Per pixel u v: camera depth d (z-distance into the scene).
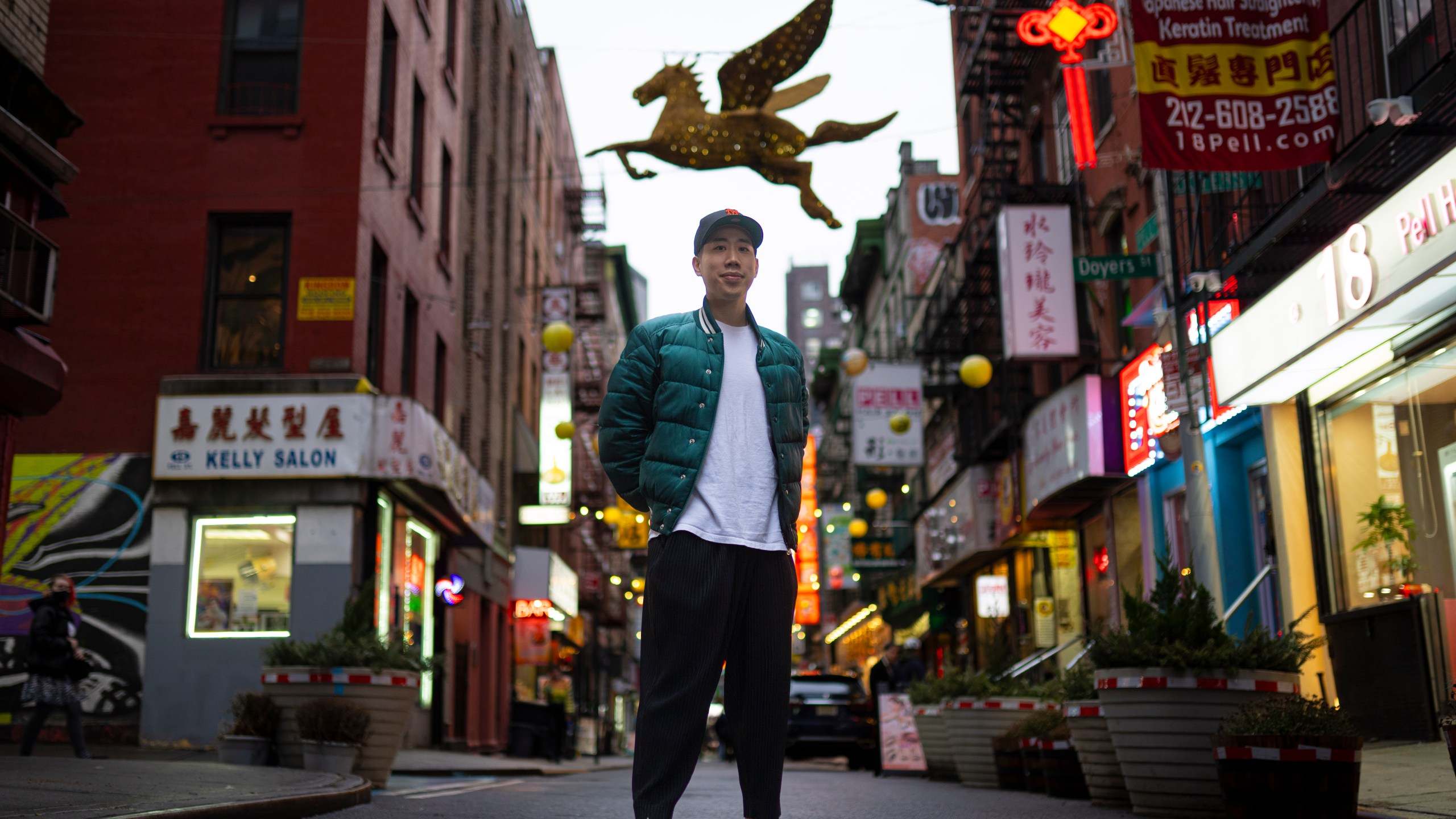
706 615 3.38
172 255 17.62
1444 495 9.29
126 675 16.47
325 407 17.08
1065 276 16.80
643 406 3.62
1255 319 10.86
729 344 3.65
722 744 25.36
